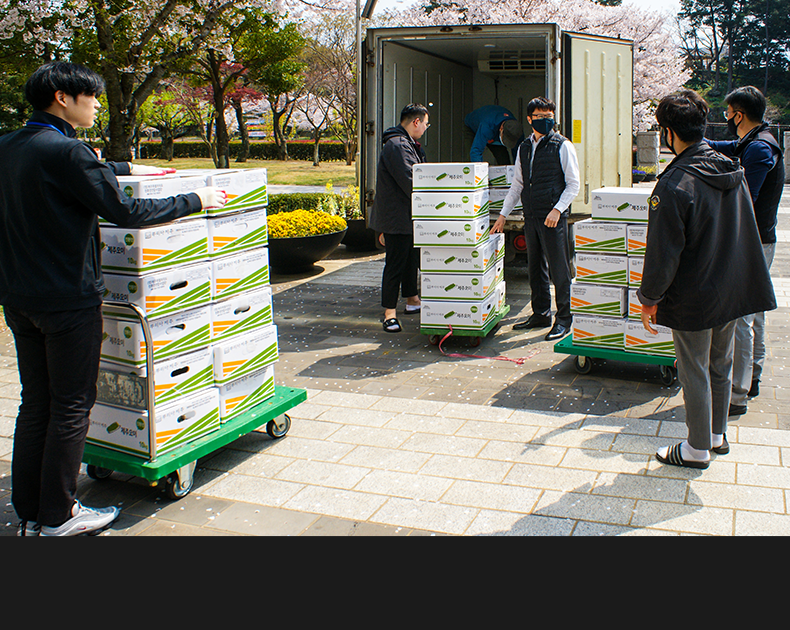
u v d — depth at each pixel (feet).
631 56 27.48
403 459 11.73
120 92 26.58
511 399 14.24
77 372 9.14
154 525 9.98
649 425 12.69
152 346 10.03
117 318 10.07
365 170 25.16
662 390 14.48
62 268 8.79
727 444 11.44
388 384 15.39
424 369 16.35
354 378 15.85
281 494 10.73
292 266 28.53
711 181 9.75
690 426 10.76
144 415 10.18
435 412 13.70
